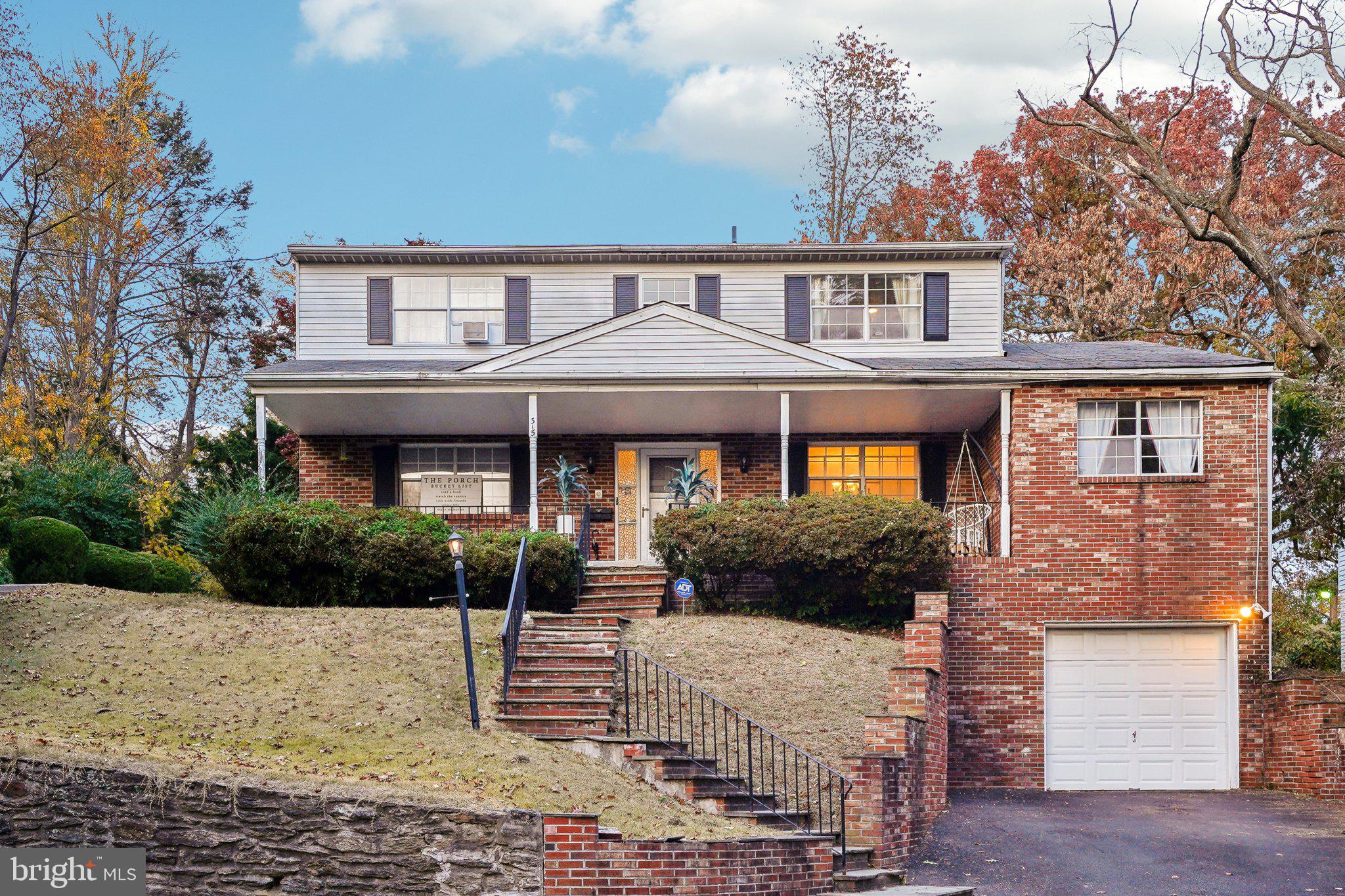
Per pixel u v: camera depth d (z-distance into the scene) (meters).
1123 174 36.72
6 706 13.46
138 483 29.94
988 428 23.20
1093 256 35.28
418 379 21.50
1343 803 18.33
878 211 39.38
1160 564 20.48
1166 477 20.61
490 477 24.45
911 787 14.98
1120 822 16.50
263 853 11.55
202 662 15.48
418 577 19.11
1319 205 29.03
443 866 11.55
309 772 12.22
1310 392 25.50
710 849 11.91
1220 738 20.08
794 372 21.62
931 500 24.08
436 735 13.70
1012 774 19.95
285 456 30.95
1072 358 22.75
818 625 20.05
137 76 34.59
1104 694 20.28
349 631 16.92
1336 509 25.97
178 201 38.22
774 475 24.42
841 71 39.53
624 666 16.84
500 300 24.56
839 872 13.10
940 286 24.44
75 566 19.66
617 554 24.22
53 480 24.03
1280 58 21.09
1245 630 20.22
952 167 39.88
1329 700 19.16
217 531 21.27
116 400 36.31
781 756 15.12
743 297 24.58
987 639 20.30
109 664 15.19
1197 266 34.03
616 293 24.55
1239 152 21.39
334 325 24.48
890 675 16.09
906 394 21.70
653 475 24.50
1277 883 13.84
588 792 12.88
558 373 21.64
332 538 18.94
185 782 11.61
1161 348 24.62
